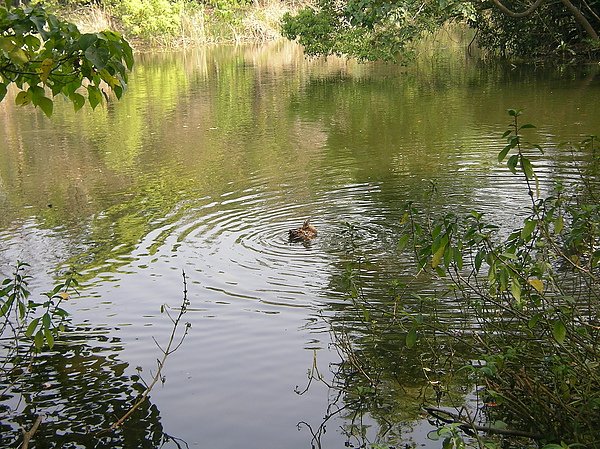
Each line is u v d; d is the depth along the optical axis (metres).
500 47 35.62
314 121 20.58
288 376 6.37
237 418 5.74
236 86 29.72
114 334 7.37
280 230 10.62
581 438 4.73
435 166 14.12
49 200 13.08
